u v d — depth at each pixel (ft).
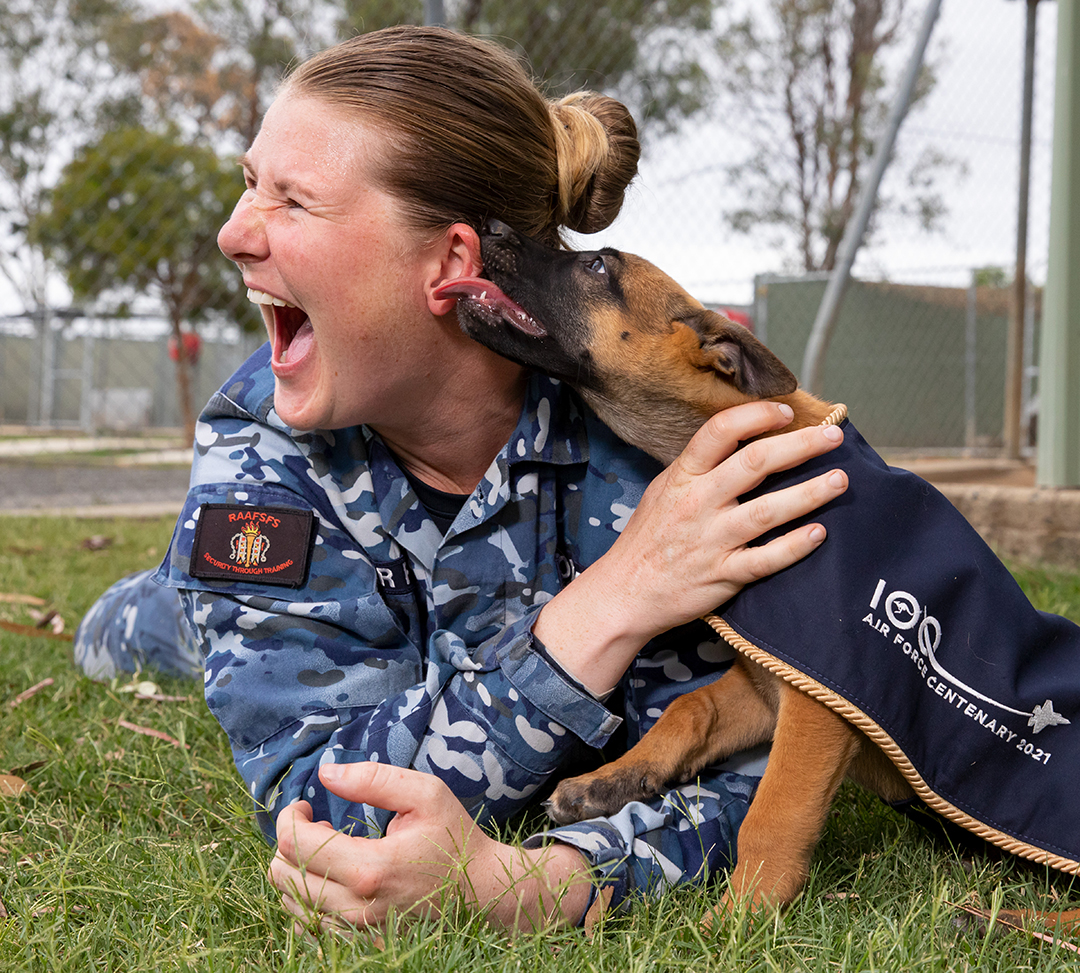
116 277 44.78
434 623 7.72
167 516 27.27
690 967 5.71
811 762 7.06
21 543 21.99
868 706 6.71
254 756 7.15
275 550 7.32
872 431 46.16
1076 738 7.20
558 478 8.25
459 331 7.30
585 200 8.58
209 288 48.37
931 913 6.44
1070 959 6.34
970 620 7.12
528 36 33.53
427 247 6.93
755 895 6.61
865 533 7.02
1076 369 21.76
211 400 7.98
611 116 8.68
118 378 72.13
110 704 11.00
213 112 49.19
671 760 7.67
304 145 6.61
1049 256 22.12
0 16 39.78
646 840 6.93
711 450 7.02
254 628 7.23
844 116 87.81
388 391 7.18
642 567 6.95
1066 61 21.77
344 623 7.27
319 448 7.60
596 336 8.29
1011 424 39.52
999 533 21.83
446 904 5.92
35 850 7.56
